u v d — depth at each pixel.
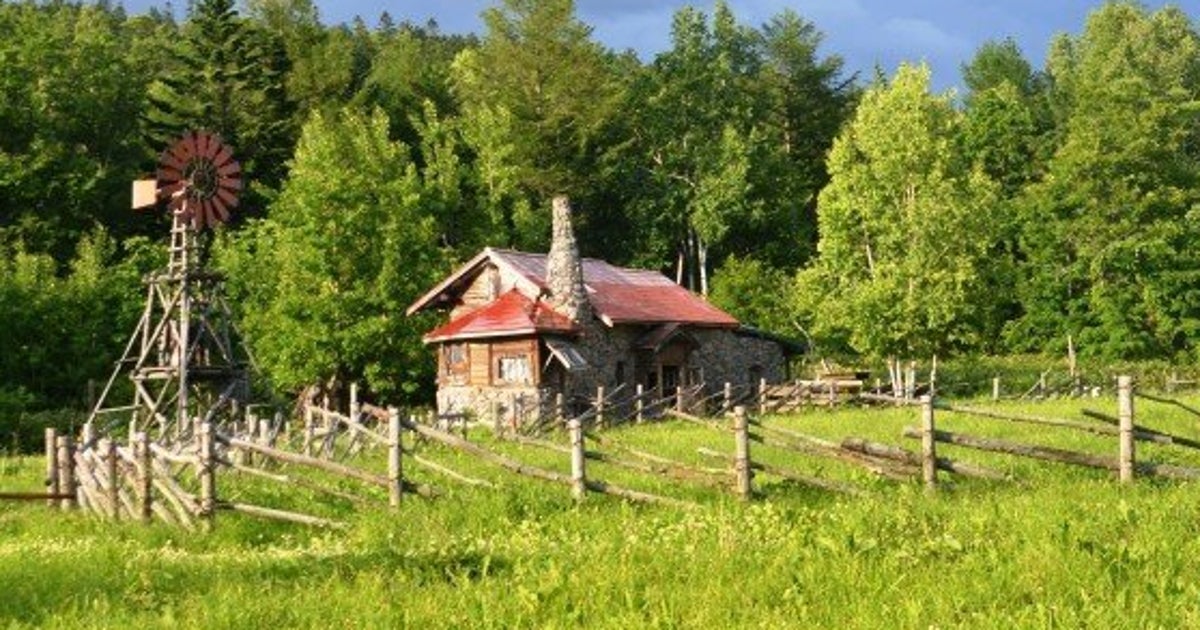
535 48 82.50
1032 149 87.44
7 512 17.52
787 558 9.34
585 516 13.53
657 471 15.52
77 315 49.78
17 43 67.38
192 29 77.69
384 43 130.12
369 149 57.44
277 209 58.81
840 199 53.88
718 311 52.56
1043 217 65.69
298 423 30.27
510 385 42.84
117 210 68.12
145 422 35.31
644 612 8.06
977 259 52.31
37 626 8.52
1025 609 7.31
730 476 15.04
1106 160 62.62
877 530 10.62
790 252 85.62
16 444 39.38
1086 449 19.44
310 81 80.94
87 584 10.13
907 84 53.50
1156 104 64.00
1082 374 56.66
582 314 44.31
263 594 9.28
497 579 9.42
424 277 50.84
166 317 36.31
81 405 49.28
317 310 48.31
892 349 52.09
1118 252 62.22
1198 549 9.02
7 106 61.56
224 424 30.86
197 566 10.97
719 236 80.00
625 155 87.75
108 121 70.19
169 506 15.56
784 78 96.81
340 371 51.09
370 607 8.49
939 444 20.27
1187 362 62.53
